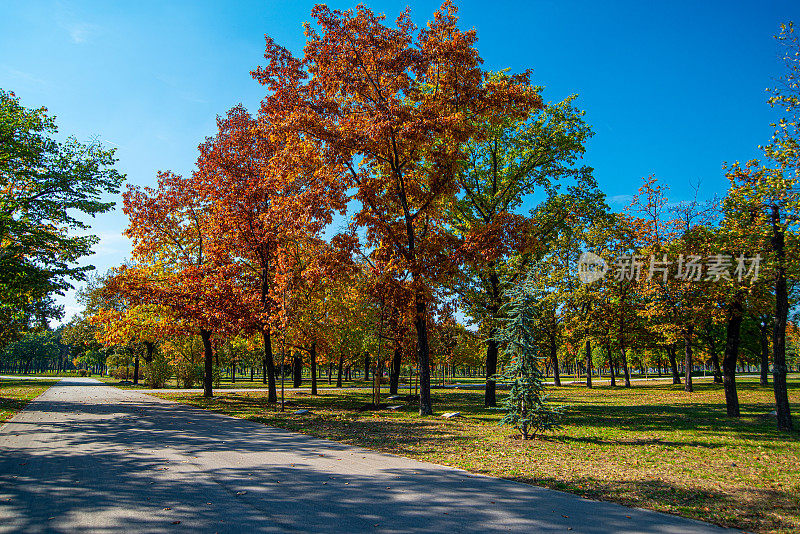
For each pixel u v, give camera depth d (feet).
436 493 22.95
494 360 70.38
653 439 39.65
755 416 56.08
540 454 33.14
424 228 61.00
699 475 27.25
